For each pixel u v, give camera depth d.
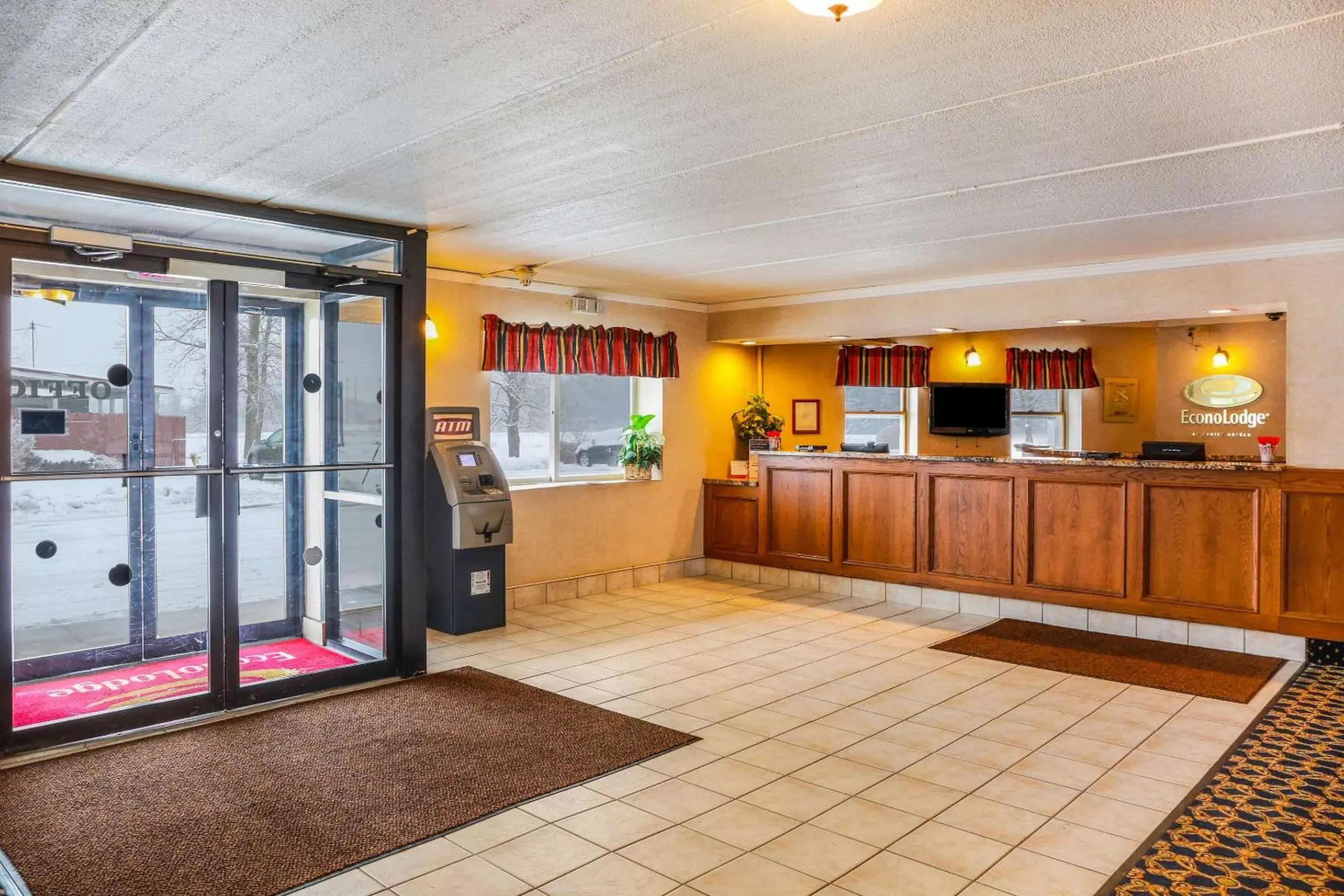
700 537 8.34
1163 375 8.98
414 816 3.22
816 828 3.15
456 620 5.98
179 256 4.15
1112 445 9.91
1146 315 5.94
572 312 7.23
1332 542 5.24
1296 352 5.33
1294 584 5.38
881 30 2.42
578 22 2.38
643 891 2.71
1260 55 2.58
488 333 6.57
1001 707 4.50
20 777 3.56
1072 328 9.88
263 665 4.53
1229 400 8.64
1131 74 2.73
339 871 2.83
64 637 3.95
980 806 3.34
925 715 4.37
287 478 4.59
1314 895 2.71
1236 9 2.28
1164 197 4.23
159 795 3.39
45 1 2.27
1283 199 4.25
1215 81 2.79
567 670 5.15
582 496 7.30
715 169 3.83
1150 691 4.77
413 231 5.02
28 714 3.86
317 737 4.04
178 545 4.25
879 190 4.14
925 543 6.89
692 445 8.23
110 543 4.05
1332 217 4.61
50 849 2.96
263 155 3.61
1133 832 3.12
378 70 2.73
